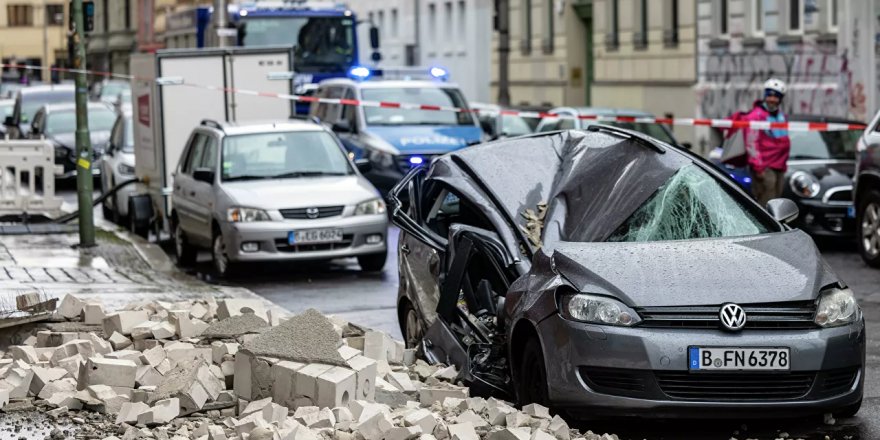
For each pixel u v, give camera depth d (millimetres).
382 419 19578
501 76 92250
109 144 66875
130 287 39438
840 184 47719
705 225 23750
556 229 24047
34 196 58531
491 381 23781
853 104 79438
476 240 24672
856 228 44406
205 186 46438
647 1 103938
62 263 45375
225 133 47406
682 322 21109
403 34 151875
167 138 56031
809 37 84125
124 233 55281
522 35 124938
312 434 19188
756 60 89875
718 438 21844
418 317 26672
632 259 22078
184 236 48594
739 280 21547
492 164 25734
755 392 21141
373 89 68000
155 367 23125
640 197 24125
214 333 24984
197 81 57375
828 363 21234
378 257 45625
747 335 21031
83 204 49656
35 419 21469
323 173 46719
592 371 21188
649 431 22281
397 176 63938
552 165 25609
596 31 111812
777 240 22875
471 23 133875
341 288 42156
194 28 102250
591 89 113500
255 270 47031
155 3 186750
